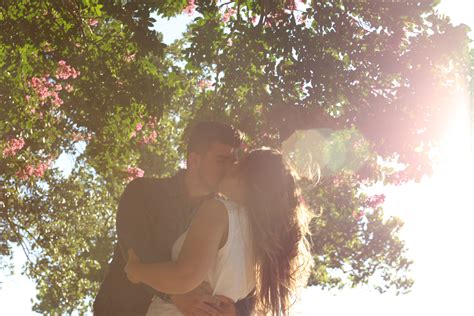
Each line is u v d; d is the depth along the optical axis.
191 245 3.99
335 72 12.77
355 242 24.72
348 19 13.05
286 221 4.10
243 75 13.02
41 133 17.22
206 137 4.39
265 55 12.92
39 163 18.83
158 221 4.50
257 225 4.07
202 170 4.41
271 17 12.94
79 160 20.62
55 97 16.19
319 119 12.66
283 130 12.58
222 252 4.05
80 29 13.47
